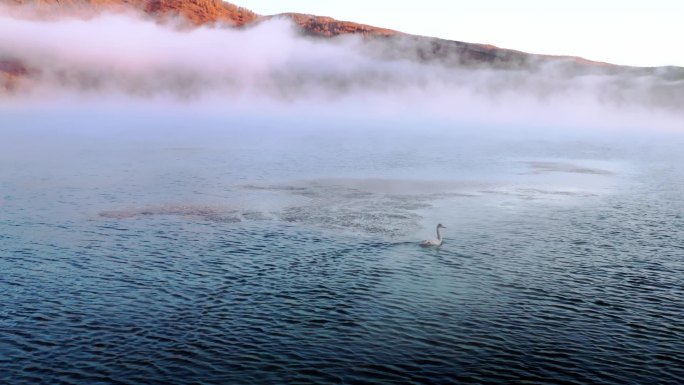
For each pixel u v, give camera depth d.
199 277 39.97
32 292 36.84
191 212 60.69
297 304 35.28
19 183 77.31
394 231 52.75
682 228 55.44
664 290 38.22
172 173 90.06
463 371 27.66
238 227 54.00
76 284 38.41
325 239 49.75
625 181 87.44
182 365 27.83
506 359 28.81
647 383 26.70
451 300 36.12
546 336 31.31
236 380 26.58
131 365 27.75
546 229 54.44
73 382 26.16
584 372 27.64
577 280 40.00
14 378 26.39
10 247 46.81
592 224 56.78
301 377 26.92
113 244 48.09
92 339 30.41
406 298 36.41
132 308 34.50
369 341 30.53
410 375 27.23
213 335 31.03
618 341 30.80
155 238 50.00
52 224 54.69
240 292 37.22
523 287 38.56
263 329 31.80
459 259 44.50
